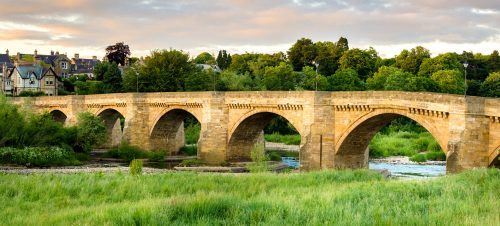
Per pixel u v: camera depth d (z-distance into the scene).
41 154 85.75
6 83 191.88
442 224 25.25
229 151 88.12
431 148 105.38
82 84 174.38
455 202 31.12
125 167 84.94
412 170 81.38
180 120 104.44
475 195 33.44
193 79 143.12
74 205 40.03
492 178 39.44
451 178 41.72
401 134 124.00
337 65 186.12
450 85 151.25
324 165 72.38
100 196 43.50
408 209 29.91
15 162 83.88
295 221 27.45
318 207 30.91
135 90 146.00
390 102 64.19
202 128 89.56
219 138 88.00
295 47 199.88
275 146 119.19
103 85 162.50
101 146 117.44
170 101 97.25
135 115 102.81
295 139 126.81
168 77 144.88
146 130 103.06
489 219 25.16
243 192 43.59
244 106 84.38
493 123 52.31
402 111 62.84
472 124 53.78
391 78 143.50
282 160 96.25
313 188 43.66
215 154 88.12
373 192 36.84
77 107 117.69
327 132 72.25
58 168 82.00
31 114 95.94
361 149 74.31
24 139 91.00
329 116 72.19
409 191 36.69
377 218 26.73
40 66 187.38
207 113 89.25
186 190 46.28
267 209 30.38
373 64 186.12
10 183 46.94
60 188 45.44
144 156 98.25
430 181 41.25
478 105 53.22
